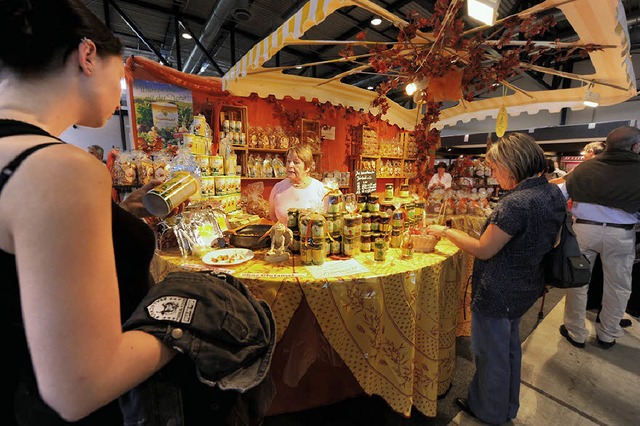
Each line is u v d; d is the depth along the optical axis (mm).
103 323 392
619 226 2262
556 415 1731
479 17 1107
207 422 585
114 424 545
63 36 474
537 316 2910
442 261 1502
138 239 617
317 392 1707
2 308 436
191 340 516
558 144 6555
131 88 2533
